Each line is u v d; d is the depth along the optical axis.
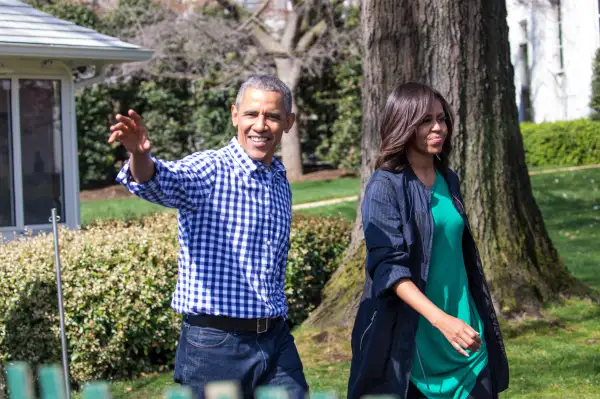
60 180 11.33
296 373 4.06
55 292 7.34
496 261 8.66
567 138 24.58
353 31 24.14
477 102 8.66
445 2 8.52
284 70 24.50
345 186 22.77
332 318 8.54
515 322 8.29
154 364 8.03
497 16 8.77
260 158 4.03
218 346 3.91
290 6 25.03
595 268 12.12
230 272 3.93
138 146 3.45
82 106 25.33
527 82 30.11
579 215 16.55
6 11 11.18
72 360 7.38
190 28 23.62
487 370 4.11
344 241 9.71
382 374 4.03
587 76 26.61
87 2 26.67
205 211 3.92
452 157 8.68
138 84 26.78
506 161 8.82
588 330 8.14
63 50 10.79
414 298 3.82
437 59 8.56
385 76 8.59
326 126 25.95
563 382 6.79
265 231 4.01
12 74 10.98
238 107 4.09
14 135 11.03
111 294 7.47
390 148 4.09
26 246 7.95
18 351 7.21
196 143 26.98
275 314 4.02
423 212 4.04
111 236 8.23
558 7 28.00
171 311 7.78
